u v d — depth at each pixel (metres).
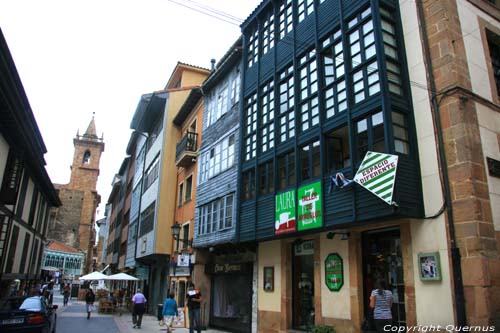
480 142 8.46
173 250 22.80
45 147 17.59
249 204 13.74
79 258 73.12
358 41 10.05
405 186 8.50
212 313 18.19
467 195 7.93
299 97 12.05
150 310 27.36
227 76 18.55
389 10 10.02
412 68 9.51
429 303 8.21
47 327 11.44
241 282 16.05
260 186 13.44
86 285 45.78
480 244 7.57
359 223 9.41
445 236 8.15
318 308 11.10
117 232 45.47
